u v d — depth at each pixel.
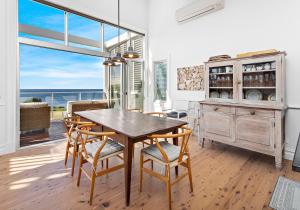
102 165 2.53
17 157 2.84
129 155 1.73
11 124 3.02
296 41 2.70
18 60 3.08
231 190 1.95
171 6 4.67
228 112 2.97
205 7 3.76
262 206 1.68
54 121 5.69
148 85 5.47
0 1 2.82
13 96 3.02
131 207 1.67
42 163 2.63
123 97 5.17
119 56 2.87
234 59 2.98
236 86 2.99
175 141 2.26
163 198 1.81
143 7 5.25
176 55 4.61
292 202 1.73
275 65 2.58
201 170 2.43
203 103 3.33
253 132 2.67
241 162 2.69
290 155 2.79
